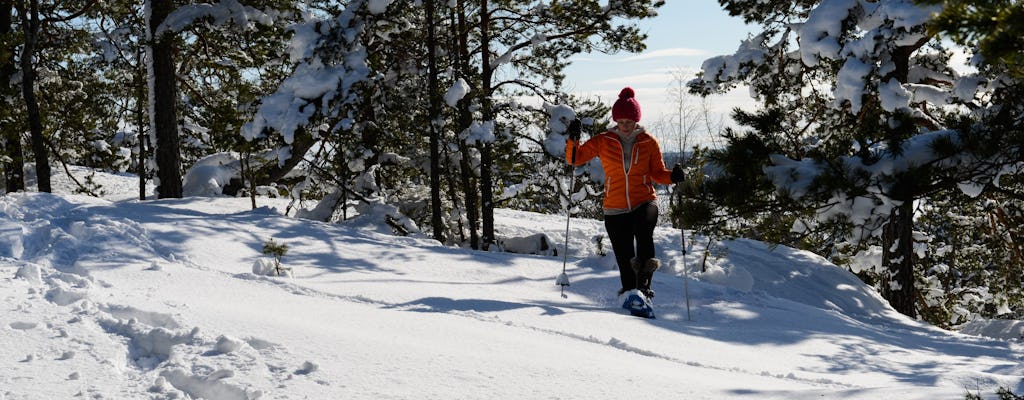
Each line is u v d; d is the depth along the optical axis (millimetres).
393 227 12344
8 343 3320
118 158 24781
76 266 5473
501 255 7957
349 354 3432
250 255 6625
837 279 10219
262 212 9281
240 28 12492
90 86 18156
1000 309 16422
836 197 3264
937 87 11969
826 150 3355
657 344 4594
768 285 9492
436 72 12219
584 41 13008
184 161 18359
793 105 13453
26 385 2883
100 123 20016
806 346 5172
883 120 3352
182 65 15359
